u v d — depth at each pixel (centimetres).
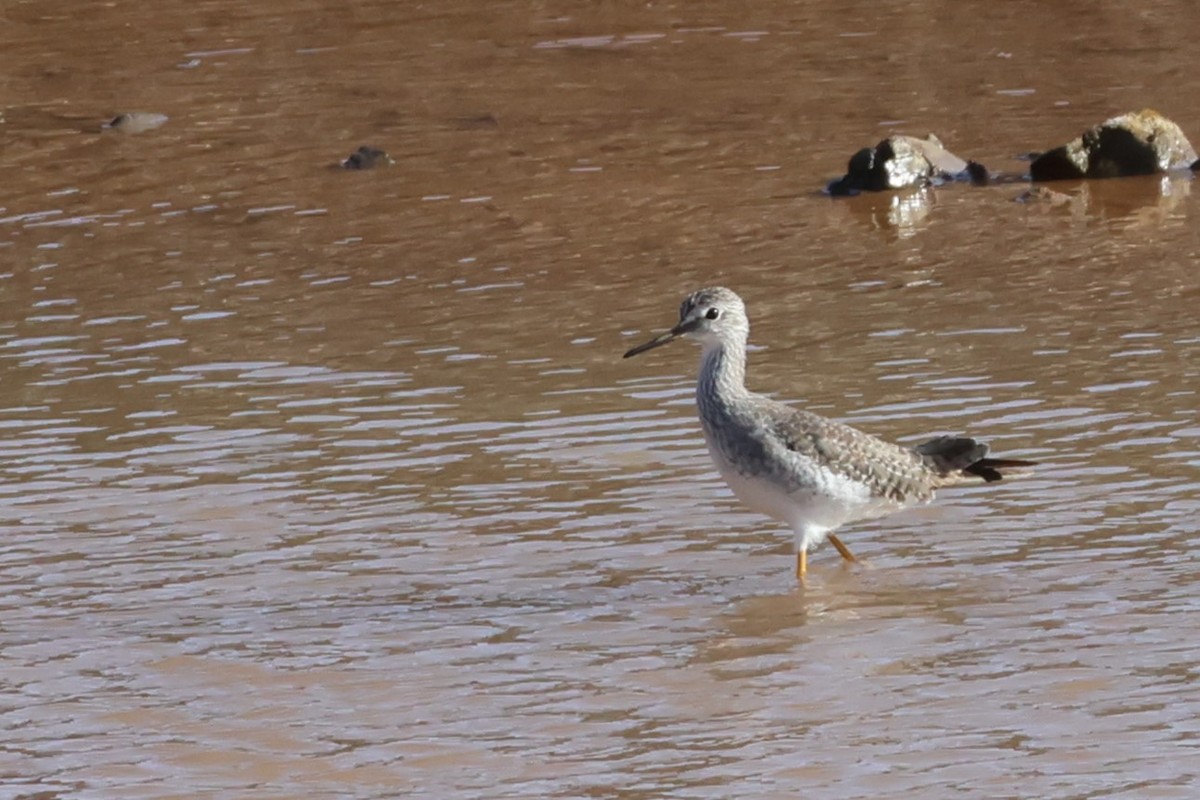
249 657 1109
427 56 3084
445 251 2094
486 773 952
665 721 1009
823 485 1200
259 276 2014
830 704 1020
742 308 1262
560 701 1039
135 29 3297
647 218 2209
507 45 3147
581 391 1594
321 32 3253
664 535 1294
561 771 952
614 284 1945
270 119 2747
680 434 1479
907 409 1511
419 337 1775
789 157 2481
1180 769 918
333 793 938
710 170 2425
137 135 2673
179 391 1631
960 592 1174
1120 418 1459
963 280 1912
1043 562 1209
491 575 1233
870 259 2009
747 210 2236
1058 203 2225
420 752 980
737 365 1255
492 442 1477
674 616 1161
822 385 1588
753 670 1073
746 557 1255
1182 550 1208
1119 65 2889
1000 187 2314
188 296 1944
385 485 1393
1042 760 936
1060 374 1580
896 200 2264
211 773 963
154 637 1142
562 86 2889
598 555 1262
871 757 951
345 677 1080
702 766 951
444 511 1341
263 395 1614
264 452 1470
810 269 1980
